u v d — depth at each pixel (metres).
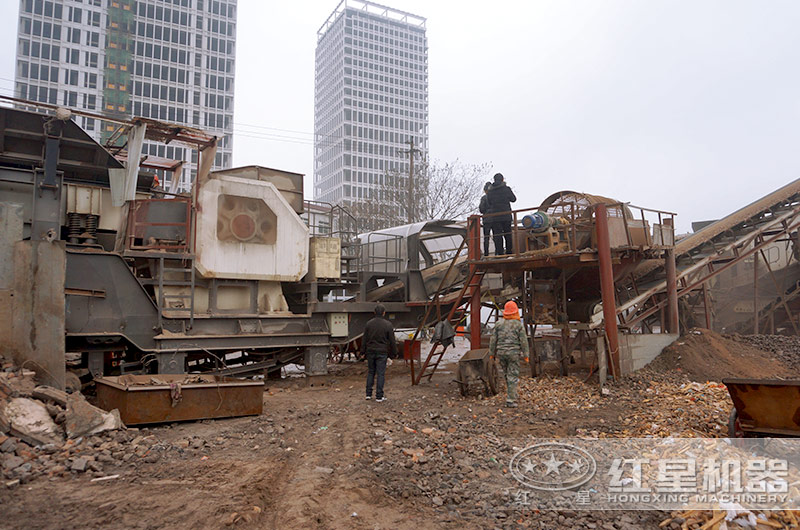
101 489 4.94
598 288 13.30
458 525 4.41
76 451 5.85
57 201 9.91
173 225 10.84
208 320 11.15
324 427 7.52
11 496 4.64
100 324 9.64
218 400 7.92
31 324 7.89
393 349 9.98
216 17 89.19
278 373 13.17
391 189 34.69
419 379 11.91
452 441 6.81
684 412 8.04
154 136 10.84
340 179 133.12
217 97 89.25
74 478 5.21
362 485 5.20
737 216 16.83
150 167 13.82
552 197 12.47
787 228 16.09
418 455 6.11
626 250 11.63
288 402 9.57
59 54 75.75
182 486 5.10
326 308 12.98
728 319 17.78
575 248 10.80
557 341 12.39
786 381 5.71
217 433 7.13
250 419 8.00
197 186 11.15
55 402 6.58
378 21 143.12
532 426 7.76
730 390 6.20
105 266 9.78
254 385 8.24
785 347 13.02
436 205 34.06
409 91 146.62
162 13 83.88
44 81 74.56
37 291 7.98
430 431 7.25
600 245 10.76
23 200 10.37
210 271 11.13
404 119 144.75
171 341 10.34
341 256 14.04
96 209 10.98
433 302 13.59
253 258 11.84
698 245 15.52
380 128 140.12
